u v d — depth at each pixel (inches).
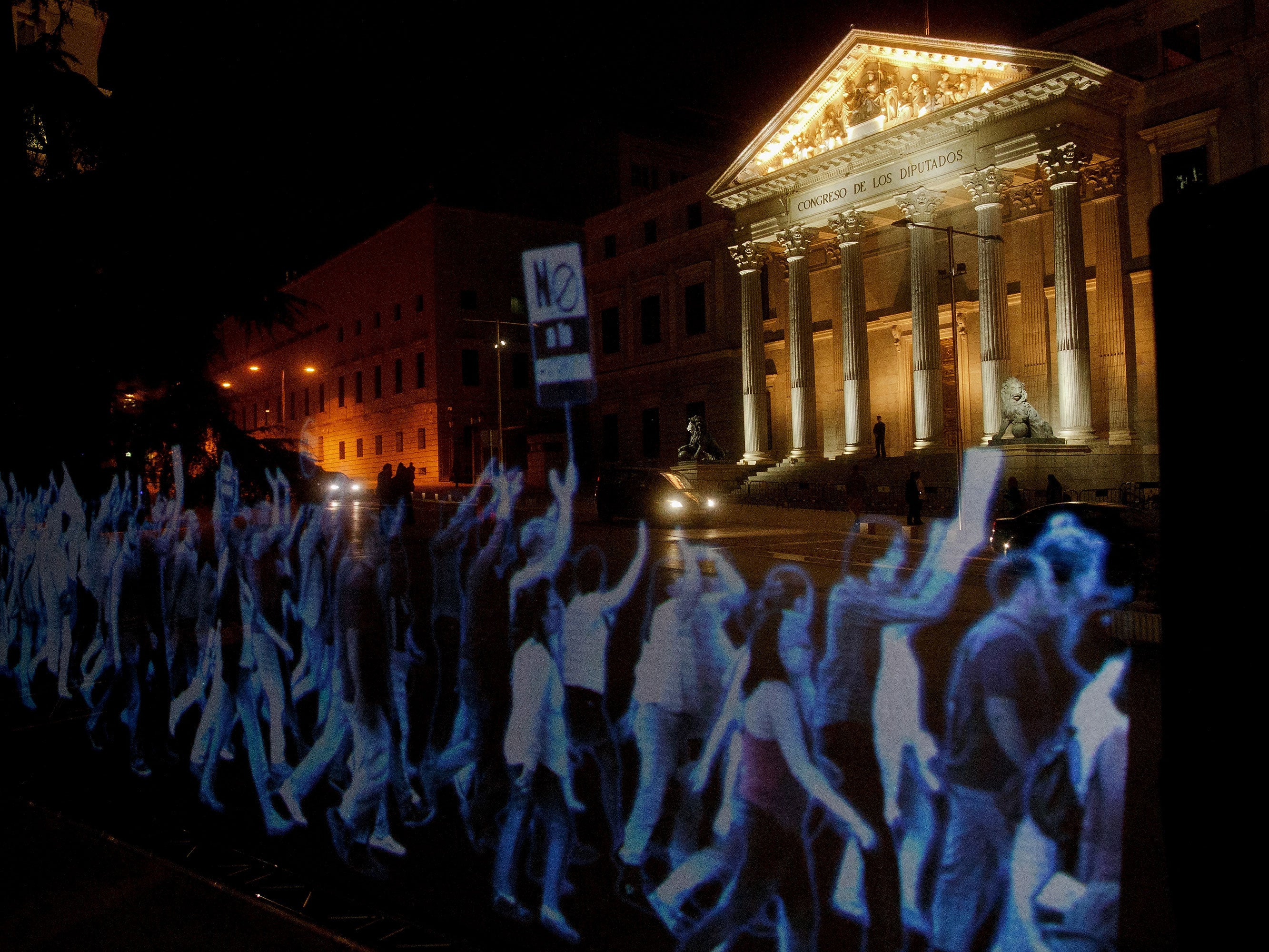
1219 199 109.6
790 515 1312.7
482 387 2314.2
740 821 215.8
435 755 273.4
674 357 1971.0
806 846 202.2
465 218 2304.4
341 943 168.4
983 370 1326.3
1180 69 1238.3
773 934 167.6
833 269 1717.5
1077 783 230.2
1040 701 315.3
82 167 399.9
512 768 260.1
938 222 1546.5
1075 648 416.2
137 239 394.9
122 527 423.2
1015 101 1283.2
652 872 195.5
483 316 2325.3
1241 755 107.7
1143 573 504.4
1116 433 1275.8
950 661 386.6
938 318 1473.9
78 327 391.9
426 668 380.5
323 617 495.5
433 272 2269.9
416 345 2341.3
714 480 1662.2
